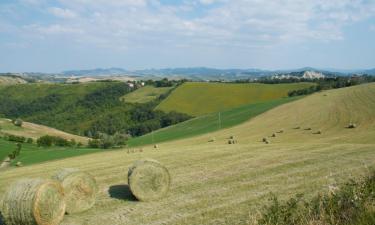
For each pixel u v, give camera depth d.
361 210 7.60
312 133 42.84
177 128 71.81
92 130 96.19
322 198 8.99
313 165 19.00
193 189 16.17
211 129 61.19
